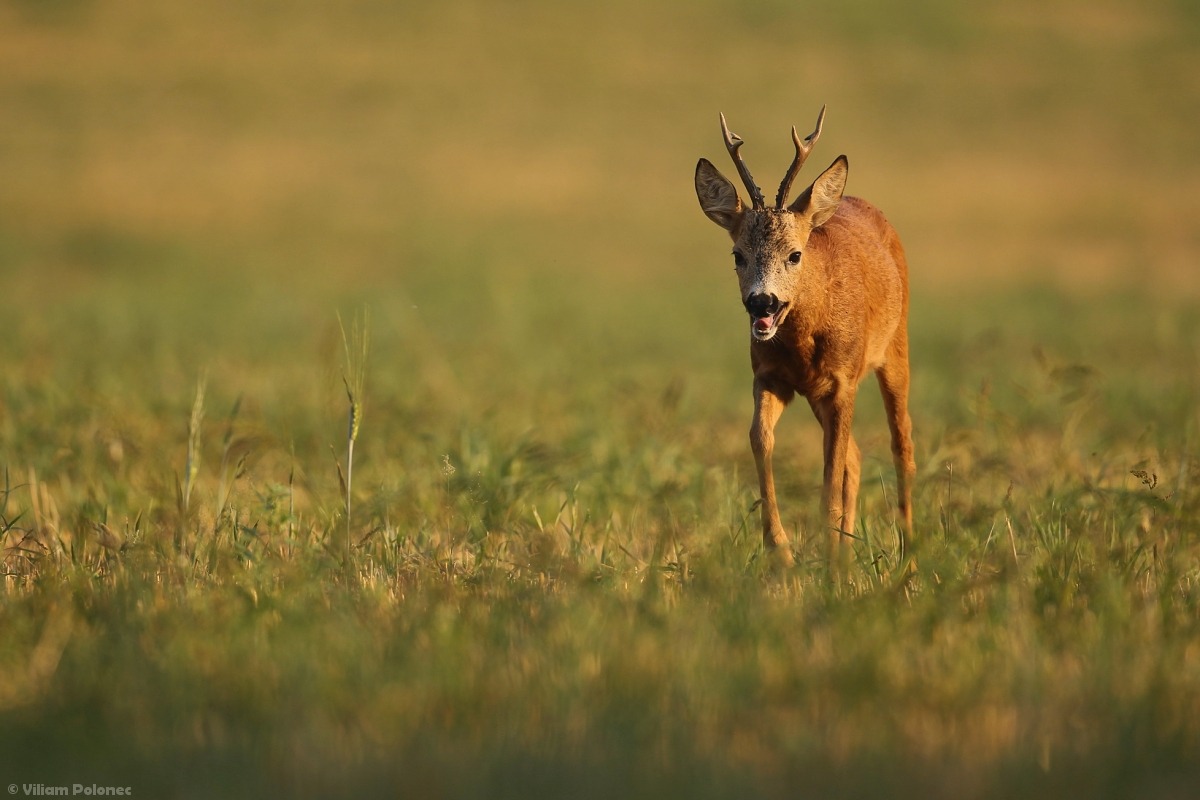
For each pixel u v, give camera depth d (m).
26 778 7.05
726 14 86.62
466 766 7.11
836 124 69.62
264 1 86.69
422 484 13.87
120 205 57.97
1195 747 7.30
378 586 10.33
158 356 26.69
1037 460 15.13
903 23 84.38
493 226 57.22
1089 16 84.75
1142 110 70.94
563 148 68.00
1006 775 6.97
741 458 15.52
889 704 7.93
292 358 27.59
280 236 54.75
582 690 8.05
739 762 7.22
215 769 7.12
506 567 11.02
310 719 7.65
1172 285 45.75
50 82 73.94
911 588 10.13
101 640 8.81
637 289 45.75
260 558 10.88
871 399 22.98
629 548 11.85
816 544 11.59
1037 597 9.71
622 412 19.89
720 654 8.62
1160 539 11.56
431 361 26.88
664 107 73.25
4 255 49.84
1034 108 71.56
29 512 13.17
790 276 12.27
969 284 45.91
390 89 75.06
